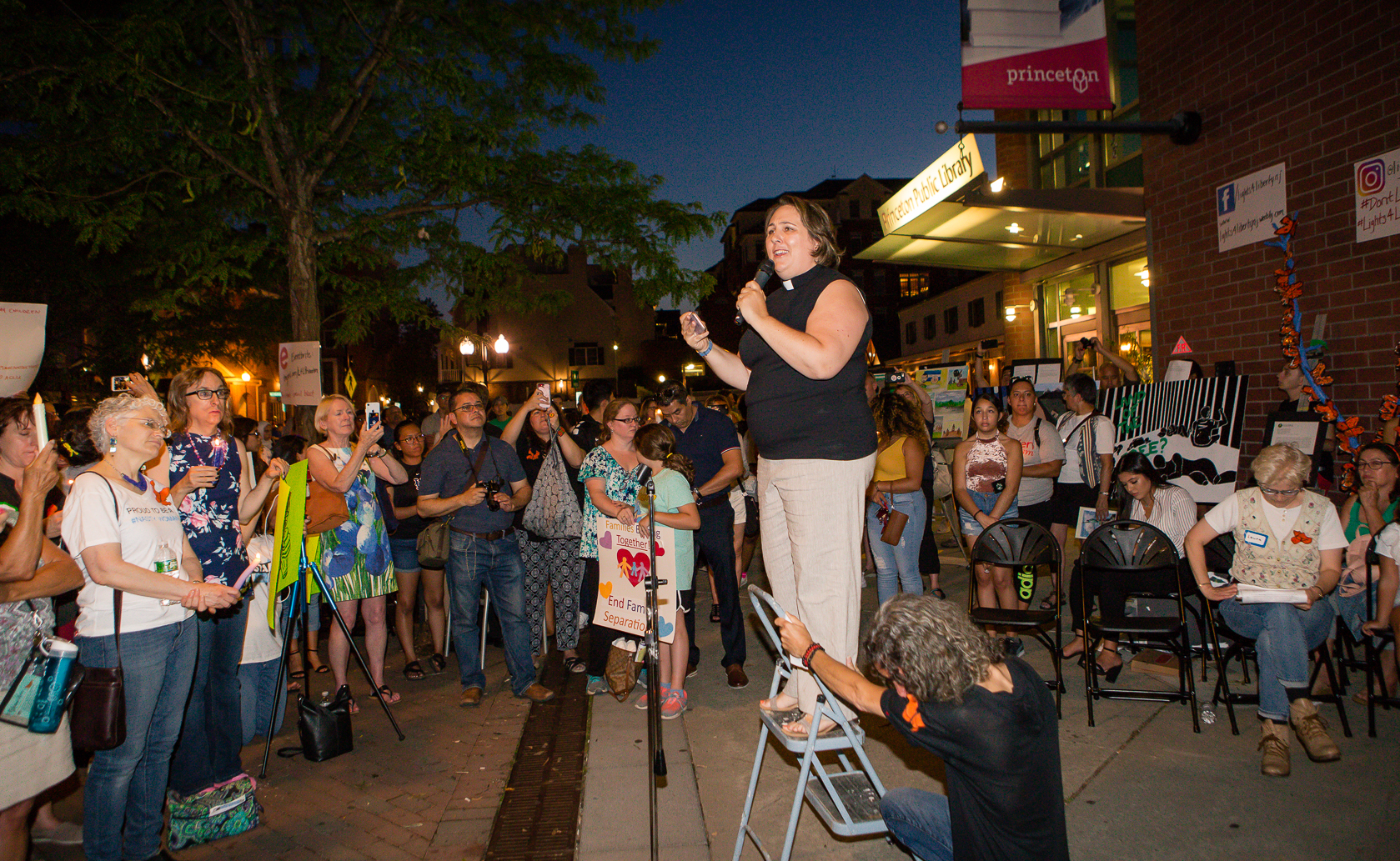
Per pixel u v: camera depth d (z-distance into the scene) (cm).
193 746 361
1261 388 728
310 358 931
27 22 885
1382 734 412
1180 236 816
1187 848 312
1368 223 625
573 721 497
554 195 1098
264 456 655
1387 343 616
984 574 550
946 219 984
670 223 1186
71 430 441
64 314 1659
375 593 514
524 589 541
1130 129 780
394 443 873
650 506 306
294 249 1073
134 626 316
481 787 405
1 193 1072
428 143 1062
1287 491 408
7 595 278
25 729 291
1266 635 396
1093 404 640
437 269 1252
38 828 360
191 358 1770
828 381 262
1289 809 339
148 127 952
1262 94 712
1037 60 784
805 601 272
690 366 4991
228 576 375
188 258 1103
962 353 2689
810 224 271
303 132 1087
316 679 596
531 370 4553
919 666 227
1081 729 437
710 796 380
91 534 303
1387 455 458
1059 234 1076
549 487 577
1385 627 407
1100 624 449
